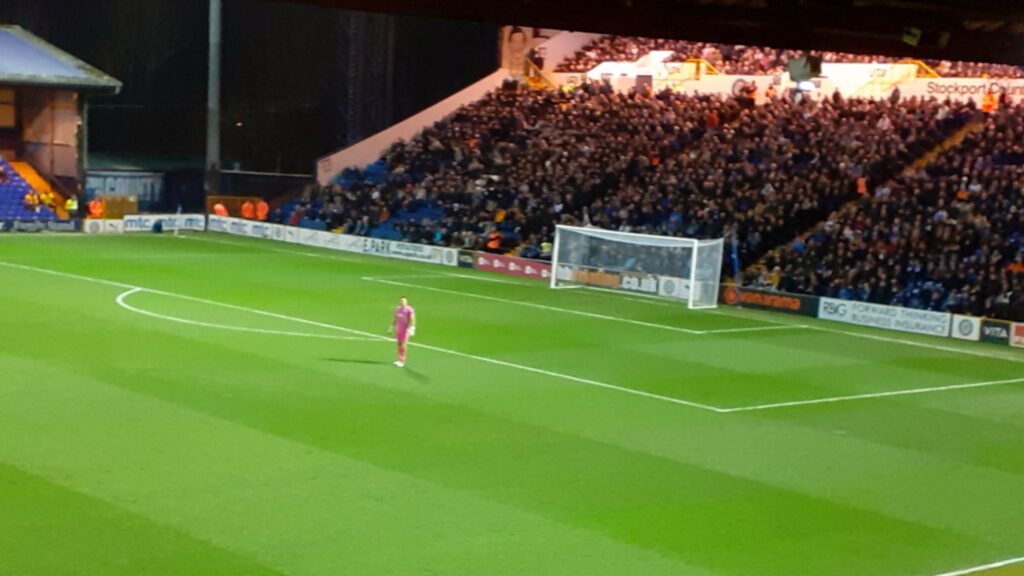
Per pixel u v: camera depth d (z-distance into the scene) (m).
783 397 26.36
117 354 26.84
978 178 44.38
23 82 54.50
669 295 44.25
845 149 49.09
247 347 28.59
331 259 51.34
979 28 9.78
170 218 59.78
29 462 17.86
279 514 16.02
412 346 30.20
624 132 55.81
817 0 8.72
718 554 15.37
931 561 15.59
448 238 52.91
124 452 18.70
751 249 46.38
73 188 58.94
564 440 21.11
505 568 14.39
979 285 39.22
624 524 16.41
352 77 64.62
